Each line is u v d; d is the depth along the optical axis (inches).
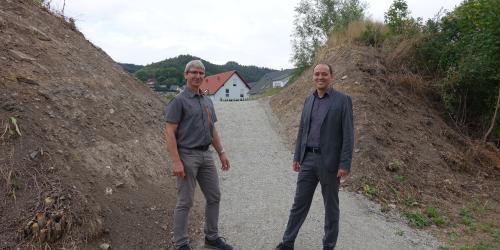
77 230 144.2
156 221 177.8
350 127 152.3
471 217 233.1
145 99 315.3
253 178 265.4
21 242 132.7
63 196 149.6
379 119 339.9
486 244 192.7
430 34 467.8
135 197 187.2
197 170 157.1
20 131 169.3
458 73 407.5
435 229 210.4
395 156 294.8
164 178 225.5
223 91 2197.3
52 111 198.5
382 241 185.5
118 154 207.8
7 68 204.8
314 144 157.6
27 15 280.2
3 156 155.5
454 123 409.1
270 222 197.0
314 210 215.3
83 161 183.0
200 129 155.6
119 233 159.6
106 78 284.5
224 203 220.7
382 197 242.8
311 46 900.6
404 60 460.4
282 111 445.1
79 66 265.4
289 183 257.8
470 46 412.2
